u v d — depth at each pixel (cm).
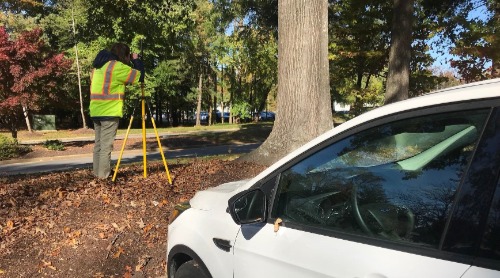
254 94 4981
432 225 171
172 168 810
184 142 2591
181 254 319
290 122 813
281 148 820
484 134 163
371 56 1964
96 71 642
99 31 1367
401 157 201
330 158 229
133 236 516
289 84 810
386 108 206
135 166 872
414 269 164
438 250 162
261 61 4034
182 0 1354
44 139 2684
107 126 654
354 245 193
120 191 628
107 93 641
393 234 184
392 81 1416
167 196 625
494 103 164
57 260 467
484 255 149
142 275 459
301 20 791
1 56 1912
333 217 215
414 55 1942
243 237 251
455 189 170
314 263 203
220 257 268
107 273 460
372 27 1947
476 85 181
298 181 241
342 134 224
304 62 797
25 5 3117
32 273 446
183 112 5728
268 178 258
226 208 282
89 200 590
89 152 2162
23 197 597
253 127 3694
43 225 521
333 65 2219
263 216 245
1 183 697
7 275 439
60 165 1773
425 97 192
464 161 171
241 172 774
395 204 194
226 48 3900
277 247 227
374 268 177
